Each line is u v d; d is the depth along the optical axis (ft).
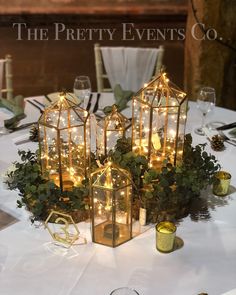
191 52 10.00
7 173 5.13
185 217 4.79
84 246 4.38
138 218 4.68
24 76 13.21
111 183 4.19
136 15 13.66
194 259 4.25
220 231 4.59
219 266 4.17
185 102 4.76
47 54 13.75
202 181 4.71
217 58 9.83
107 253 4.30
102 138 5.02
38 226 4.64
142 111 4.84
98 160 4.81
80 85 6.87
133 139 4.98
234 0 9.35
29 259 4.23
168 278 4.03
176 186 4.56
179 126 4.79
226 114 7.18
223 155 5.96
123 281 3.99
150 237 4.50
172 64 13.75
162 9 13.57
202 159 4.97
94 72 13.39
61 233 4.54
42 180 4.68
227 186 5.10
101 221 4.46
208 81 9.99
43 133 4.65
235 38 9.70
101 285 3.95
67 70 13.41
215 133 6.40
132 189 4.32
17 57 13.60
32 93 12.76
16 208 4.90
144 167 4.67
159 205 4.53
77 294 3.86
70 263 4.19
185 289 3.91
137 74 9.30
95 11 13.55
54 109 4.67
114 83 9.41
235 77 10.11
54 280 4.00
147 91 4.88
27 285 3.95
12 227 4.62
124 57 9.18
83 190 4.45
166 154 4.97
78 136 4.66
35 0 13.24
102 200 4.31
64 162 4.79
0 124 6.48
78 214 4.64
